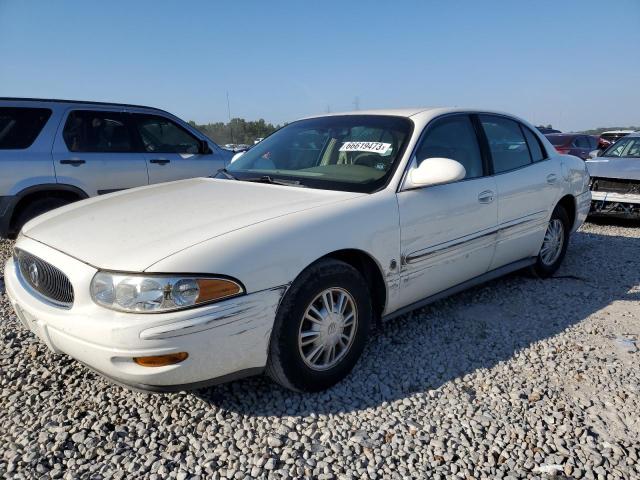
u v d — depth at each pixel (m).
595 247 5.93
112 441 2.31
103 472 2.12
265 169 3.60
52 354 3.09
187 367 2.18
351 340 2.80
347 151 3.40
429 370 2.96
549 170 4.31
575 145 15.11
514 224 3.89
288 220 2.51
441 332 3.45
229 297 2.23
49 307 2.38
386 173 3.09
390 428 2.42
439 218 3.20
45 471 2.13
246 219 2.49
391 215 2.90
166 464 2.17
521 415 2.52
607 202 7.12
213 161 6.78
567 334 3.44
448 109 3.65
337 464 2.18
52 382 2.80
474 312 3.81
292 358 2.49
